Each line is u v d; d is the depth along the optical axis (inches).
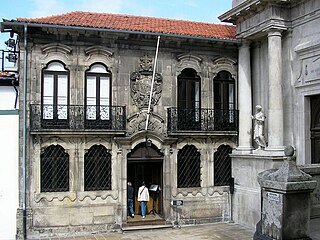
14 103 734.5
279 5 684.1
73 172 695.1
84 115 701.3
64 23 685.3
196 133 756.0
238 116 799.7
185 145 765.3
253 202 711.1
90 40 715.4
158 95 754.8
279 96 683.4
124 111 721.0
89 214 701.9
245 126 767.7
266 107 757.9
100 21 752.3
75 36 702.5
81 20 733.9
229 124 794.8
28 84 681.6
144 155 739.4
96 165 714.2
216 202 780.6
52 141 685.3
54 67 701.3
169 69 764.0
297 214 271.4
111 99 726.5
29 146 677.3
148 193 767.7
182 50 773.9
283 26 687.1
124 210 716.0
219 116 787.4
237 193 764.6
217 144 786.8
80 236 682.8
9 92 735.7
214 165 790.5
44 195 679.1
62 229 685.3
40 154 679.7
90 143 705.6
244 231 697.0
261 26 706.2
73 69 705.6
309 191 273.0
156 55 712.4
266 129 743.7
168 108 753.6
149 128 744.3
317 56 644.7
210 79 792.3
